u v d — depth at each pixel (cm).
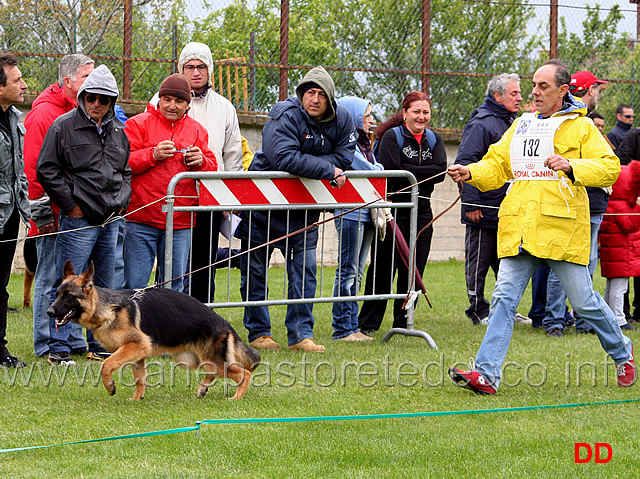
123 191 673
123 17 1265
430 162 883
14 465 421
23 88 629
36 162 679
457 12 1447
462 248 1662
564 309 903
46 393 575
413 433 491
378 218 818
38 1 1230
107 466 420
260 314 785
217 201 727
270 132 746
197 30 1312
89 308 544
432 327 929
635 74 1612
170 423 507
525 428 507
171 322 563
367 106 868
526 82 1516
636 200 928
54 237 689
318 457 444
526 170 603
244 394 582
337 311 841
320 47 1370
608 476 421
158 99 777
